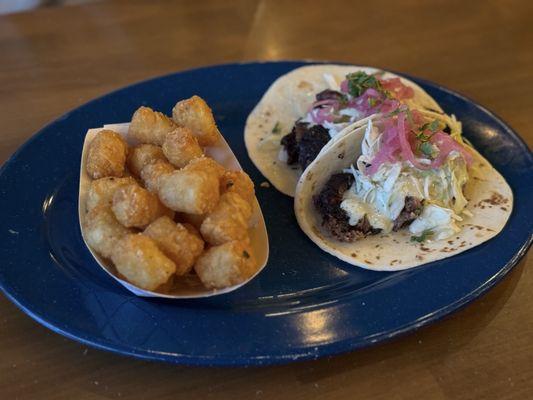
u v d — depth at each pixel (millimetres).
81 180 273
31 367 214
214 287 231
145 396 207
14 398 204
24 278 236
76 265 250
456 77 412
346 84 325
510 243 260
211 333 215
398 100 312
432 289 238
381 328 219
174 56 429
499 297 249
